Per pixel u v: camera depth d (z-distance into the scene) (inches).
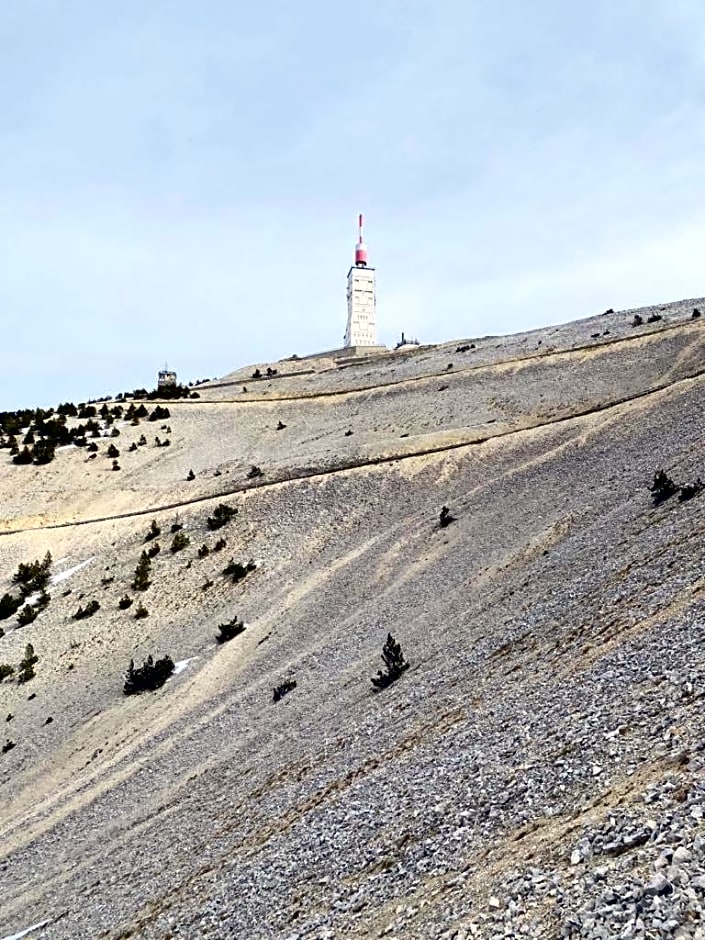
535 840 397.1
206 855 697.0
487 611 1047.0
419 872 446.0
